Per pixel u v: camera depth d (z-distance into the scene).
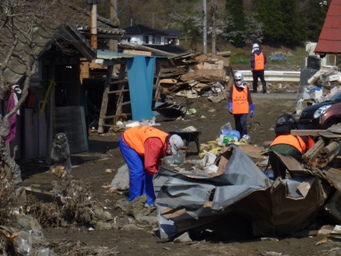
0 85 11.41
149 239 9.13
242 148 15.07
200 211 8.67
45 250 7.82
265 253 7.91
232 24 63.34
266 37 64.56
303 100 23.48
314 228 9.06
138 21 62.69
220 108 27.11
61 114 18.58
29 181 14.30
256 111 26.00
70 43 17.34
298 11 66.69
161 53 34.84
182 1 66.12
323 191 8.77
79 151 19.11
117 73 29.84
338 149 8.96
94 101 26.36
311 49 33.12
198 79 28.97
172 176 9.08
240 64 57.22
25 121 17.42
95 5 24.84
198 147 17.28
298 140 9.72
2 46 14.61
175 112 26.47
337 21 21.42
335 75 23.31
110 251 8.06
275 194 8.36
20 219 8.87
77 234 9.33
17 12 13.33
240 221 9.04
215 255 7.95
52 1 14.68
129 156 11.22
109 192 13.01
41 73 17.33
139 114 24.80
